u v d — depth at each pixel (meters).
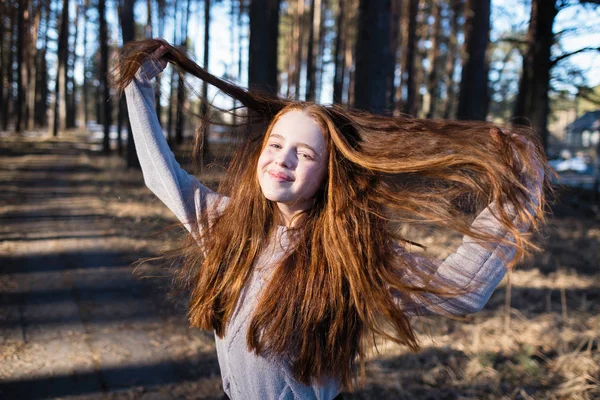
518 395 3.63
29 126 44.06
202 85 2.14
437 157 1.55
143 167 1.90
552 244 8.10
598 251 7.67
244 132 2.04
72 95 52.06
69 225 9.54
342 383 1.66
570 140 53.66
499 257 1.47
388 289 1.55
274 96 2.03
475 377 3.87
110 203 11.77
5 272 6.62
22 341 4.60
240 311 1.63
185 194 1.88
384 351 4.31
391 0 8.02
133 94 1.91
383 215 1.60
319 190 1.66
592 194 12.60
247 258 1.67
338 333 1.54
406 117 1.85
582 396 3.50
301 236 1.61
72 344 4.57
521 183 1.51
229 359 1.66
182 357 4.44
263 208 1.72
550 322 4.82
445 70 30.81
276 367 1.56
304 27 32.22
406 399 3.60
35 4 37.47
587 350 4.04
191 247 1.96
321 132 1.61
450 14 23.52
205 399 3.80
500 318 4.96
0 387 3.81
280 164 1.57
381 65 7.99
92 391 3.83
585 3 9.59
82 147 31.02
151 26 23.36
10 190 13.80
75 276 6.47
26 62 42.75
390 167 1.56
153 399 3.76
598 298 5.66
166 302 5.59
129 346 4.58
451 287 1.46
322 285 1.53
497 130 1.58
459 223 1.50
